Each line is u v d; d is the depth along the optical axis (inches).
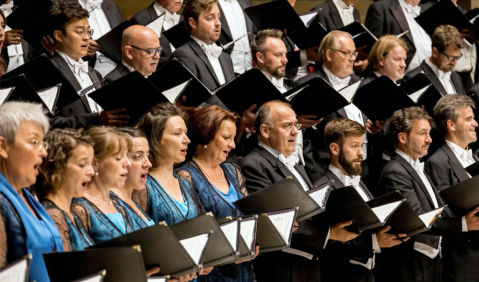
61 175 233.6
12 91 284.7
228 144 336.8
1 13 372.5
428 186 440.5
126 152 264.4
